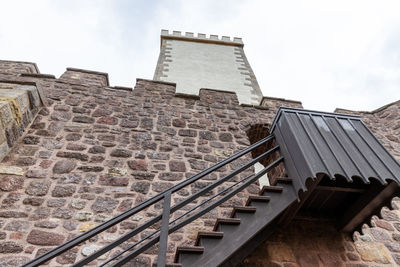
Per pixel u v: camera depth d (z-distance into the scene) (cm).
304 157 253
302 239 317
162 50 1071
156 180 350
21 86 387
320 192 304
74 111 424
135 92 497
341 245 322
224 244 223
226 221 237
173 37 1193
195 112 483
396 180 251
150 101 485
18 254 254
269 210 250
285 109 313
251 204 256
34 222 281
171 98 505
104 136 394
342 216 326
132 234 188
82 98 454
